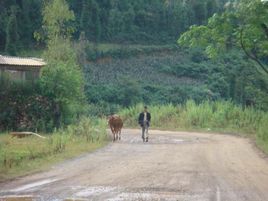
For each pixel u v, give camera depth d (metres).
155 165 18.20
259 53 27.64
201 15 127.50
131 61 108.62
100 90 88.31
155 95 93.38
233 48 27.38
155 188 13.29
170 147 26.67
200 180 14.73
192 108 51.62
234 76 91.81
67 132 30.75
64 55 44.66
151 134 39.84
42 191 12.79
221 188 13.44
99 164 18.41
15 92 35.53
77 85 36.81
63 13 45.31
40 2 105.19
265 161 20.34
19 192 12.64
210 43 26.66
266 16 25.16
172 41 122.69
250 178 15.37
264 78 65.31
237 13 26.05
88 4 111.44
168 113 52.00
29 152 20.73
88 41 106.38
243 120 46.81
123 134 38.72
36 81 36.16
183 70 106.19
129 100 88.12
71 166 17.75
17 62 46.78
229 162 19.58
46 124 35.12
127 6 123.44
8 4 104.88
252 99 62.94
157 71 106.00
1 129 34.81
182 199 11.83
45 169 16.89
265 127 34.78
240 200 11.88
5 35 98.50
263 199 12.10
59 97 35.78
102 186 13.57
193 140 33.09
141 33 121.50
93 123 35.47
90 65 102.00
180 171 16.62
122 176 15.40
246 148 26.80
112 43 115.38
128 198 11.91
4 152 20.39
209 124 48.12
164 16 125.00
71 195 12.26
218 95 95.00
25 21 102.62
